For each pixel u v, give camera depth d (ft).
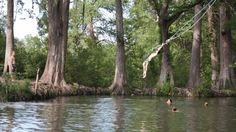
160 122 85.61
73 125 79.15
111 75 190.39
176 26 215.10
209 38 228.84
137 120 87.92
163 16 177.06
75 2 225.76
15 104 111.04
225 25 189.98
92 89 166.81
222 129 78.54
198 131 76.07
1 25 194.18
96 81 183.62
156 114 99.45
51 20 161.38
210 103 137.08
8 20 158.20
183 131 75.66
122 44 176.14
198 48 185.57
